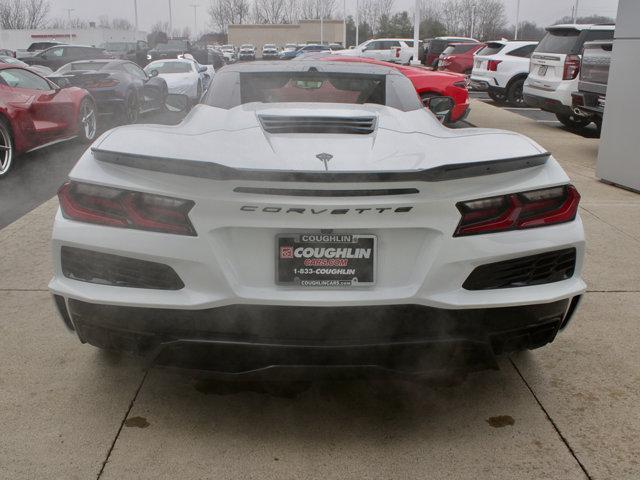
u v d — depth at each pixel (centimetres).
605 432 225
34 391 242
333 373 207
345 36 7219
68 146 895
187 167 195
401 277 207
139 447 212
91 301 206
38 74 775
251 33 7488
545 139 930
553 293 216
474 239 206
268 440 217
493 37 6475
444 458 210
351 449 213
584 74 823
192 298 202
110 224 205
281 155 216
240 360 205
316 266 203
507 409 238
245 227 200
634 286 358
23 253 396
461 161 214
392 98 309
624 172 596
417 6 1930
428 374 213
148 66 1517
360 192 197
